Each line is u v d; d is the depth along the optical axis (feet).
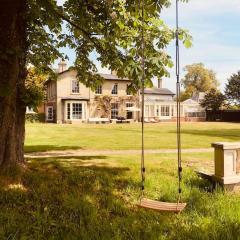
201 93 265.54
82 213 23.32
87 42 40.24
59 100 151.64
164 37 32.55
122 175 31.40
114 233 20.21
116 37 35.01
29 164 33.60
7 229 20.25
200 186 29.99
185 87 312.91
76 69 42.29
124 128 106.93
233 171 28.55
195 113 194.80
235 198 26.45
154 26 32.65
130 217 22.76
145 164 36.09
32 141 61.93
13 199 24.73
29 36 37.65
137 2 25.41
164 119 179.22
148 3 22.57
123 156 42.06
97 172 31.76
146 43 32.19
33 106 30.35
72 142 60.39
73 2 34.09
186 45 31.65
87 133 82.94
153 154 44.91
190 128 109.70
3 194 25.17
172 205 22.02
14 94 28.96
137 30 33.19
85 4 33.37
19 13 28.76
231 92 196.54
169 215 23.21
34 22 34.55
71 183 28.96
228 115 184.14
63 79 152.46
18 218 21.93
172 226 21.48
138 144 57.93
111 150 49.96
